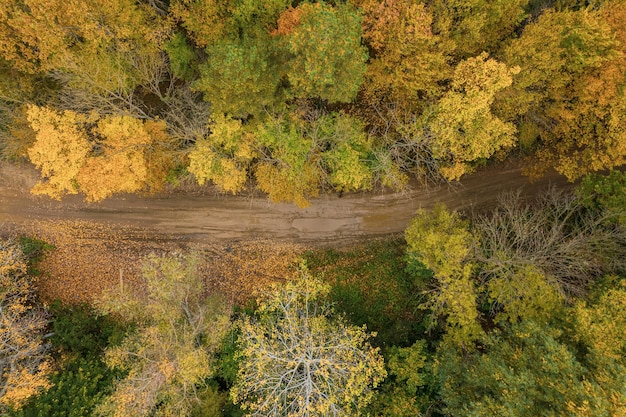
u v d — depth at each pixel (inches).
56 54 825.5
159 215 1147.9
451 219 898.7
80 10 761.0
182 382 808.3
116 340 1012.5
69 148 844.0
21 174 1118.4
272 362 788.0
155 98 1060.5
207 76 764.0
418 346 847.7
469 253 876.6
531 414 607.2
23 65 845.2
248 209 1149.1
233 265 1143.6
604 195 876.6
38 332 986.7
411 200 1136.8
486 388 713.6
